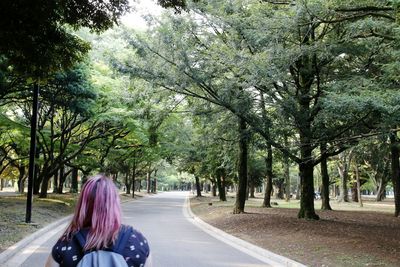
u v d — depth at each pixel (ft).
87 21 39.91
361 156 151.74
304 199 77.82
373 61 62.95
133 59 73.36
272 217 81.46
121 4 38.70
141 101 84.84
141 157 197.06
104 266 8.25
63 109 98.07
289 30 53.11
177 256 43.60
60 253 8.54
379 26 51.16
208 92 70.54
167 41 68.18
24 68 40.83
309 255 43.27
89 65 81.66
